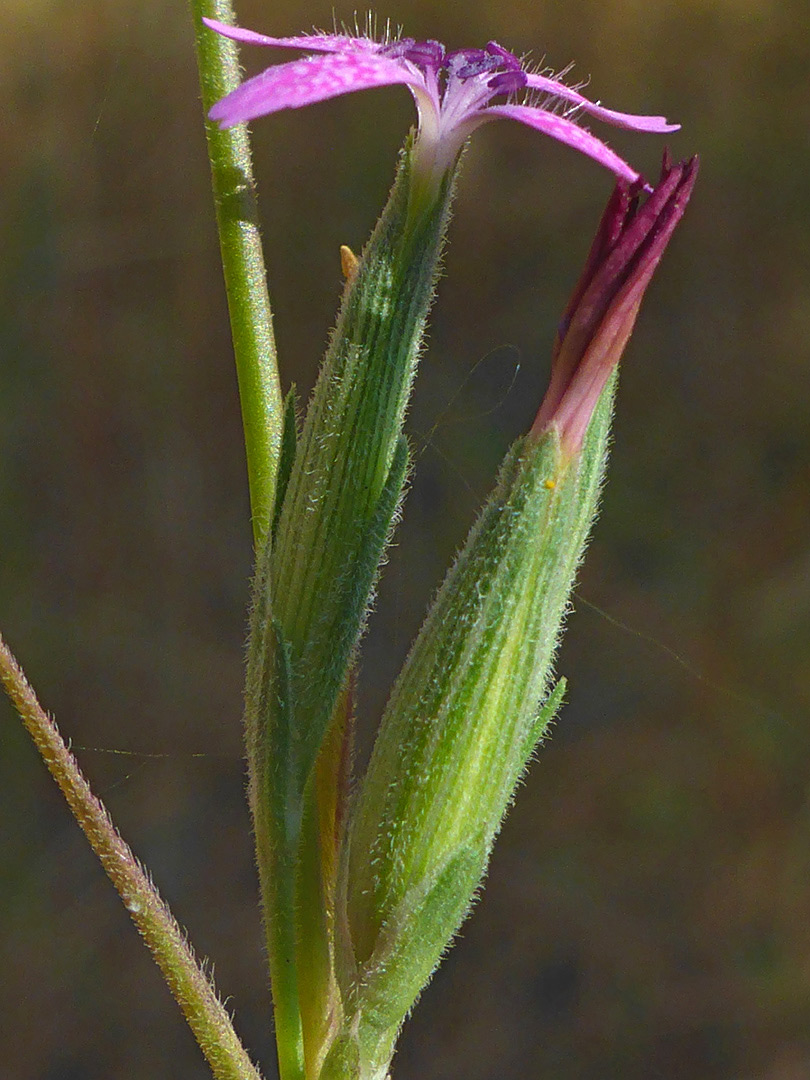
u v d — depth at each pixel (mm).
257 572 69
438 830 67
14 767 155
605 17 217
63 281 198
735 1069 132
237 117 63
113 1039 136
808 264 196
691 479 180
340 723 70
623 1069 134
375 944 67
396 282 67
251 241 70
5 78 208
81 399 190
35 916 144
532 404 184
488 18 220
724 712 157
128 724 160
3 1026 136
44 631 169
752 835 148
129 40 207
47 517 181
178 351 193
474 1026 137
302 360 200
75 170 203
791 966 137
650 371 192
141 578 175
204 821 152
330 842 70
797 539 169
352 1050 67
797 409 182
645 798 152
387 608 165
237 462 186
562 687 69
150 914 67
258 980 140
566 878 147
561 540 67
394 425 68
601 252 67
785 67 211
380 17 221
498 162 209
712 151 208
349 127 213
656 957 140
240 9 222
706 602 166
